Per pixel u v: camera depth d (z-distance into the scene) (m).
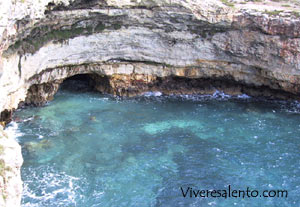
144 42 35.66
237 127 31.75
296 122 32.81
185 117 33.34
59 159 26.02
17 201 15.63
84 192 22.94
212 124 32.16
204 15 33.22
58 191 22.83
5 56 24.81
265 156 27.61
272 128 31.67
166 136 29.97
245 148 28.59
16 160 16.17
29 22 25.12
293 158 27.41
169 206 22.27
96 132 29.94
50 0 26.39
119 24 33.81
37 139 28.17
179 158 27.05
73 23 31.30
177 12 33.06
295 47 33.31
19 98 28.45
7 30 21.95
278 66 34.84
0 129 18.20
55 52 31.77
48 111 32.97
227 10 33.47
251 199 23.05
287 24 32.47
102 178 24.39
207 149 28.34
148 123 31.97
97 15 31.42
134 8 32.41
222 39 35.31
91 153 27.05
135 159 26.66
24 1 22.89
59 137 28.77
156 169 25.67
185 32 35.03
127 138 29.38
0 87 24.06
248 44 34.84
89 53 34.56
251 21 33.34
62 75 34.41
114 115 33.12
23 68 28.00
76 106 34.47
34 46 28.72
